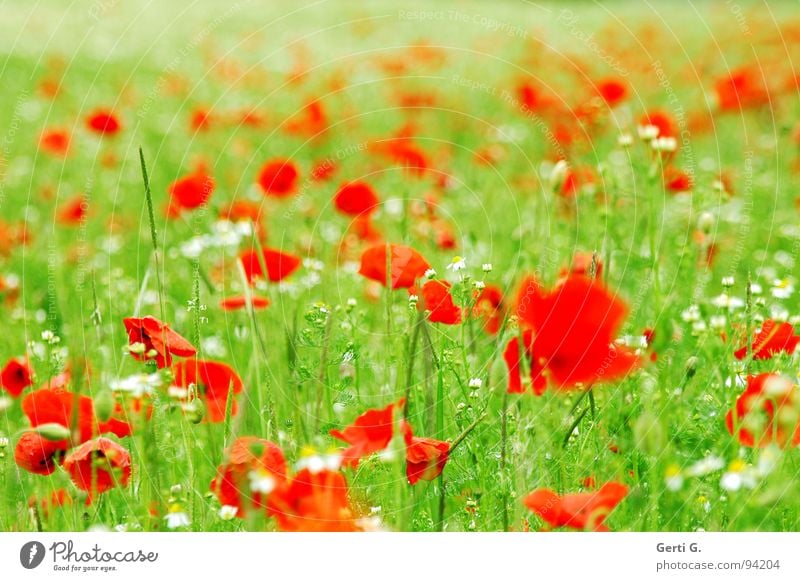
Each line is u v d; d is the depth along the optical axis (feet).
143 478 10.58
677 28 57.77
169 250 21.35
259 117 30.17
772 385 10.09
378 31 60.95
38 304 20.42
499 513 11.21
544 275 14.37
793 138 28.37
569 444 11.71
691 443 11.73
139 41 59.72
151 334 10.50
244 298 13.73
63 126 37.91
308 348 13.09
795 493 11.00
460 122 37.09
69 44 58.03
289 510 8.75
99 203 28.55
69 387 11.71
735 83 27.32
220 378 10.60
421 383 12.45
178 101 41.60
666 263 17.67
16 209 28.66
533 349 9.17
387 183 27.81
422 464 10.00
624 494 8.85
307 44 53.52
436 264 18.69
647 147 16.48
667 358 12.63
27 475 12.41
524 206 26.04
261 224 21.40
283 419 12.38
